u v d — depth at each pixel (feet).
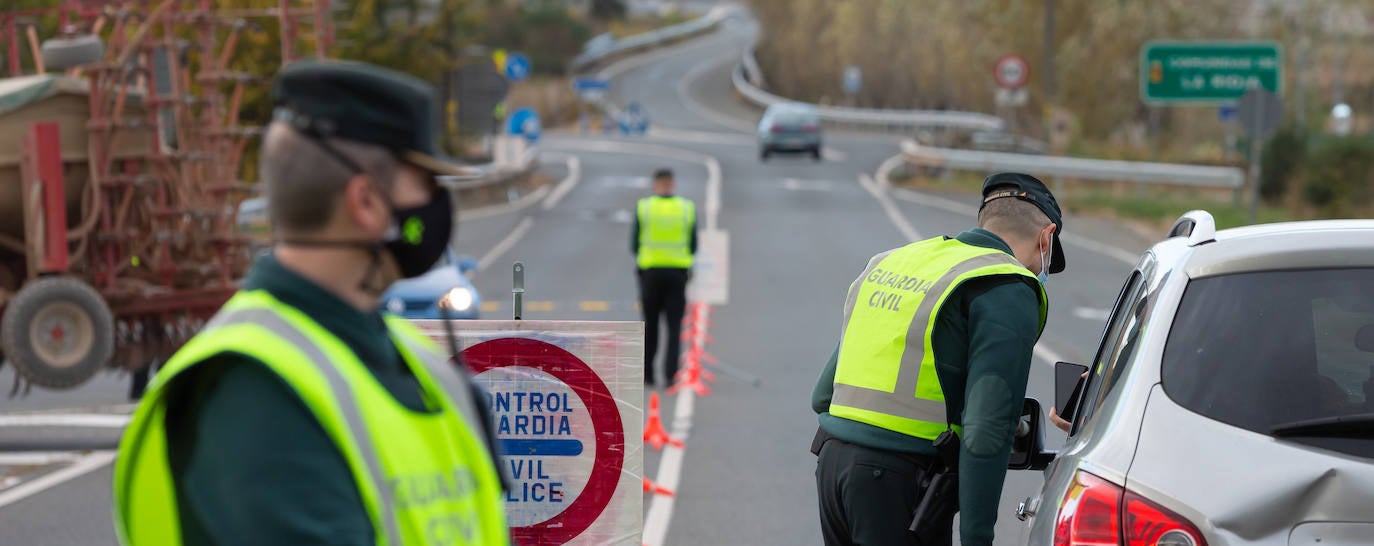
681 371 69.56
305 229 10.50
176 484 9.91
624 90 454.81
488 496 11.20
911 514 22.11
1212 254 19.02
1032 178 23.43
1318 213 148.56
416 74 163.22
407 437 10.44
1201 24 235.61
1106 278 104.32
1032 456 23.50
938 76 325.01
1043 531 18.26
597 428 24.09
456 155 184.44
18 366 54.95
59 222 56.80
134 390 64.90
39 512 43.80
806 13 419.74
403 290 67.72
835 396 23.16
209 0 64.49
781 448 52.29
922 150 205.05
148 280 60.95
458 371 11.71
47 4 129.70
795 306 92.79
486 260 116.26
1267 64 182.39
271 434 9.71
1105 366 20.62
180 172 62.13
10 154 56.85
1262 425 16.99
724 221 145.07
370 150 10.50
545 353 24.03
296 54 71.82
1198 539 16.35
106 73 58.29
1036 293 21.75
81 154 58.59
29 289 55.36
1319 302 18.92
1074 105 229.25
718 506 43.34
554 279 104.58
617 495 24.07
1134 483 16.90
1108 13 227.61
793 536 39.75
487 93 180.24
